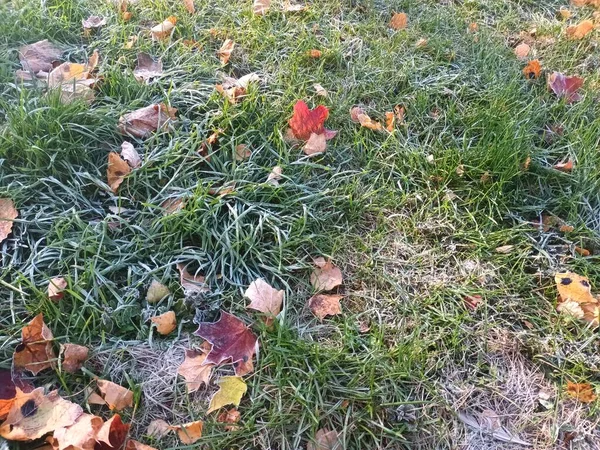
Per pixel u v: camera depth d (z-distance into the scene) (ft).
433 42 8.63
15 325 5.05
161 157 6.39
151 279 5.60
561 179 6.95
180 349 5.25
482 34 9.01
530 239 6.35
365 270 5.95
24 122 6.14
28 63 7.23
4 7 7.82
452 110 7.50
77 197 6.06
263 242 6.06
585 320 5.69
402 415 4.88
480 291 5.81
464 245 6.27
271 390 4.96
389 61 8.20
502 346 5.50
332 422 4.85
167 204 6.12
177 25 8.28
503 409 5.13
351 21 9.04
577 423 5.06
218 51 8.00
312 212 6.28
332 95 7.64
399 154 7.00
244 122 7.02
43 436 4.50
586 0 10.08
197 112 7.04
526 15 9.74
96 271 5.43
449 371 5.29
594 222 6.63
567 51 8.97
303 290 5.78
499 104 7.55
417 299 5.76
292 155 6.79
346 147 7.04
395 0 9.53
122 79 7.12
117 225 5.92
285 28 8.54
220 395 4.80
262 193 6.32
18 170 6.09
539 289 5.97
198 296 5.43
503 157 6.75
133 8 8.49
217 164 6.58
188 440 4.61
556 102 7.88
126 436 4.53
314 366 5.06
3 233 5.57
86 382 4.92
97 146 6.53
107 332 5.24
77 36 7.97
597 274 6.07
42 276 5.44
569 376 5.33
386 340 5.44
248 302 5.53
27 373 4.89
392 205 6.58
